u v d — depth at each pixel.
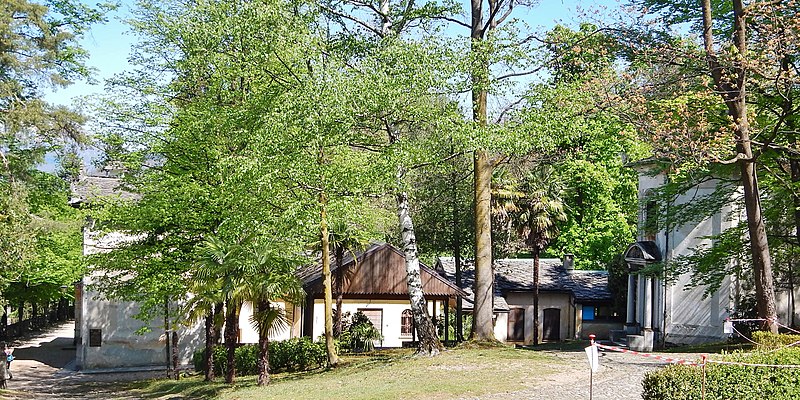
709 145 17.66
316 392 16.86
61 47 30.64
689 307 28.48
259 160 18.59
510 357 19.83
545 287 40.91
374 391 15.81
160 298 25.33
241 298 20.72
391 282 30.47
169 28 23.59
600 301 40.50
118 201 26.08
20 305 52.16
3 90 27.58
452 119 19.34
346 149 20.31
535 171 38.81
